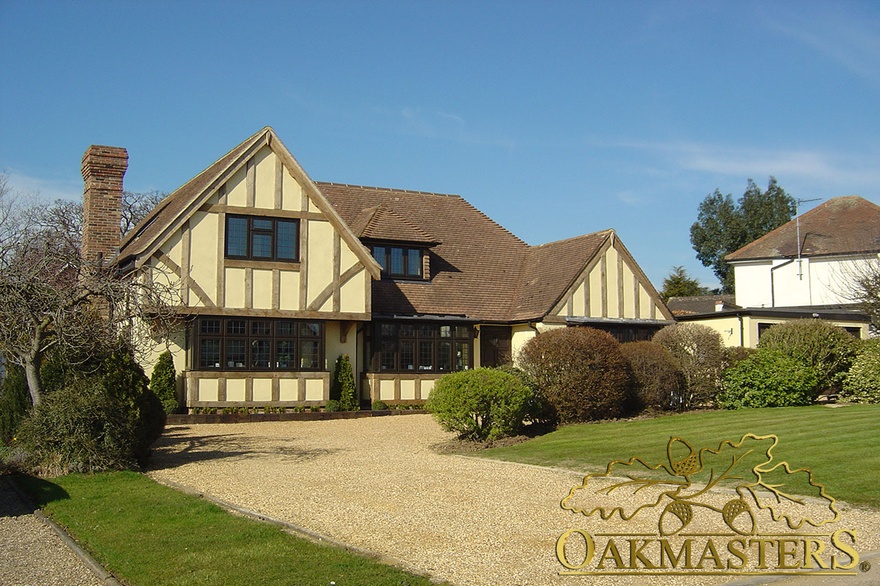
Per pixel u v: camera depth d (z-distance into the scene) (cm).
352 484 1123
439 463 1333
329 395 2217
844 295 3334
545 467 1260
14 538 823
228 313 2073
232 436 1742
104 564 709
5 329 1241
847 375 2122
